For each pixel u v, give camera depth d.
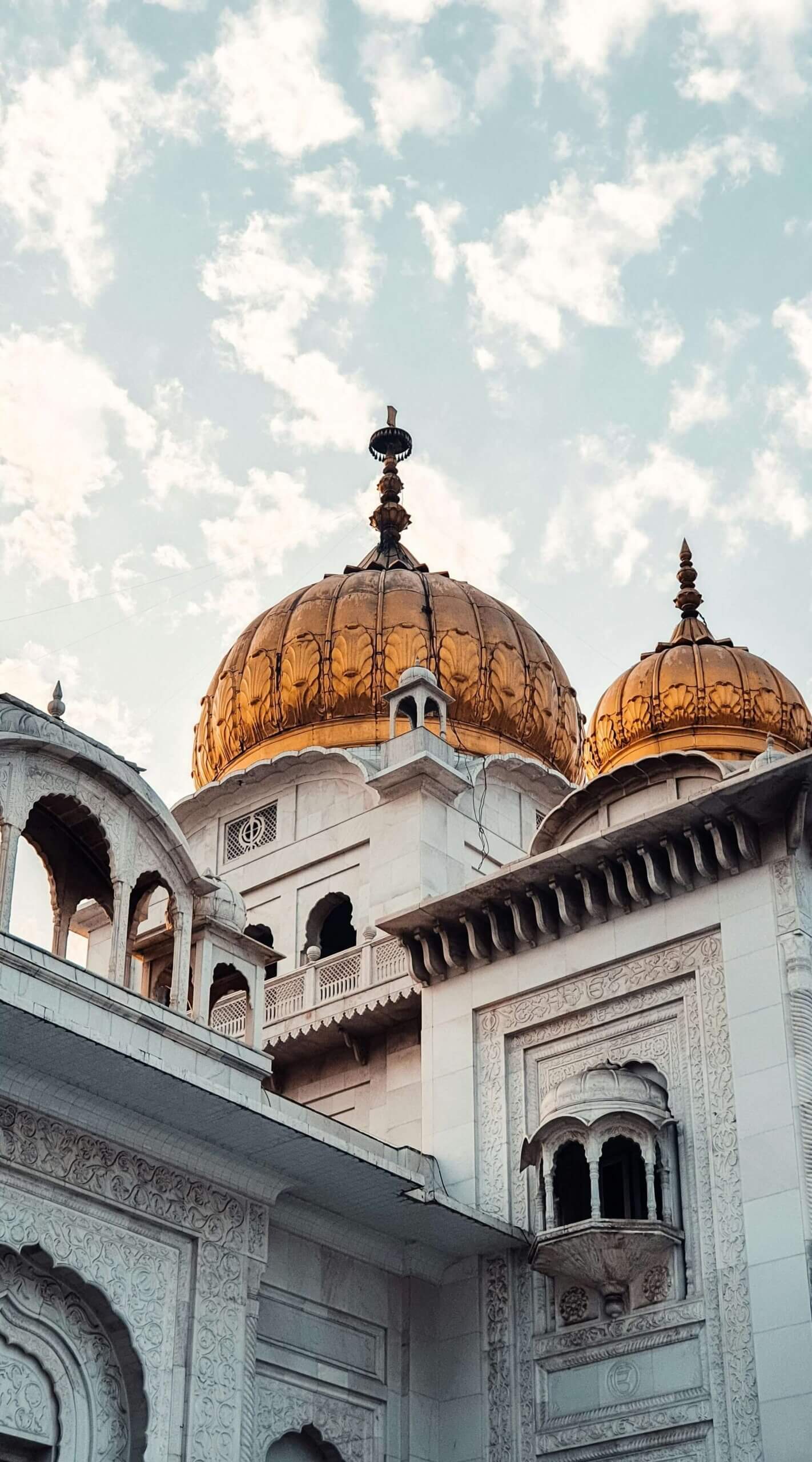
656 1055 26.77
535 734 38.59
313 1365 25.41
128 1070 22.22
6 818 23.38
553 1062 27.98
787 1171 24.33
